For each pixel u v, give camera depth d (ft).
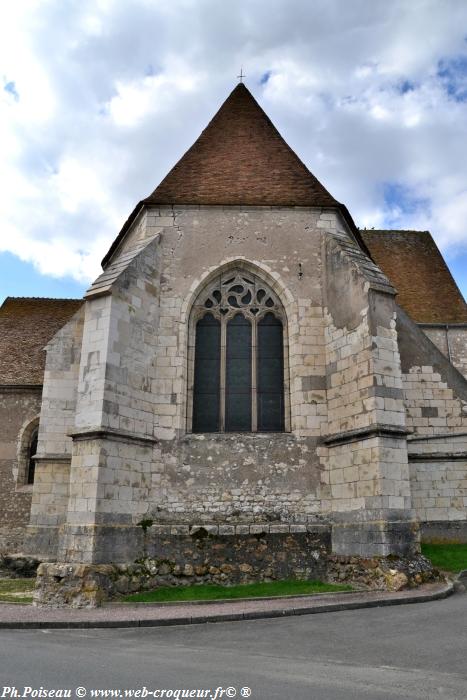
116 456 39.11
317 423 43.65
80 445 39.19
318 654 21.35
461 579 38.24
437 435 50.85
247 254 47.67
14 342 72.95
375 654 21.16
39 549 49.47
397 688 16.81
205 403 45.60
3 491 63.05
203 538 39.65
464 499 49.55
